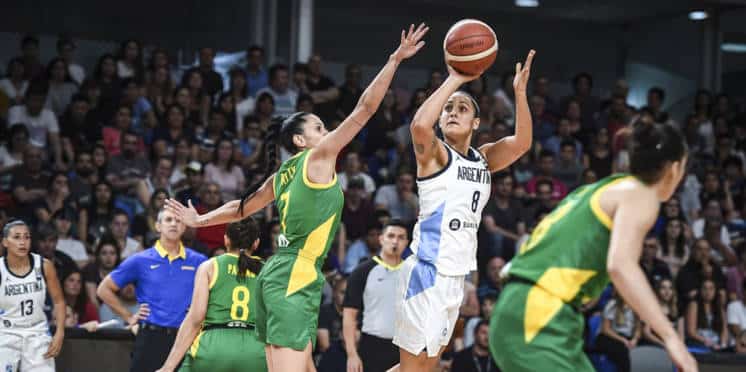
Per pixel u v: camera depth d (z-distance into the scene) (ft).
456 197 14.83
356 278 22.62
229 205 16.35
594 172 37.65
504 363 11.37
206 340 18.58
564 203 11.53
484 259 33.12
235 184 34.22
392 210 34.65
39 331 22.56
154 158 35.42
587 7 49.88
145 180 33.37
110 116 36.52
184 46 44.45
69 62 39.04
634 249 10.35
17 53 42.27
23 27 42.29
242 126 38.17
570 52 51.98
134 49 38.91
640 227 10.47
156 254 21.63
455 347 28.07
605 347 27.43
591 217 11.01
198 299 18.54
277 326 14.71
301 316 14.75
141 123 36.65
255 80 40.32
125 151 33.73
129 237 30.66
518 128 15.69
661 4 48.78
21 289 22.24
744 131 46.21
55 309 22.79
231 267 18.78
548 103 44.80
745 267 36.32
